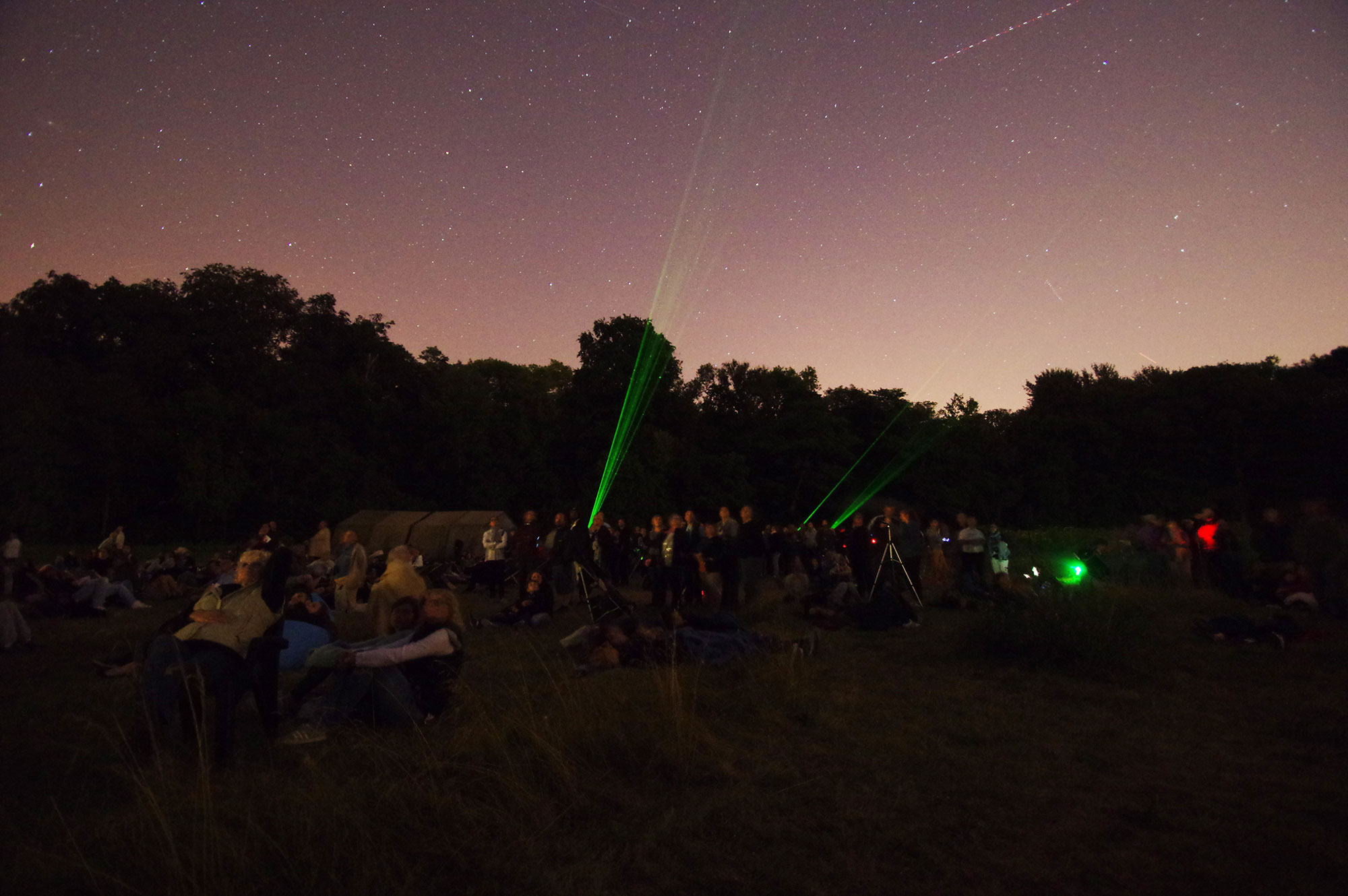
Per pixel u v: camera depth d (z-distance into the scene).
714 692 6.03
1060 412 61.16
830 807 3.98
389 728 5.39
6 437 38.62
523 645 9.12
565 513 13.64
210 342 50.62
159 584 15.02
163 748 4.57
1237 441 52.94
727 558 12.79
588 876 3.19
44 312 47.06
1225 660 7.68
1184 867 3.30
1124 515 55.28
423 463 55.44
